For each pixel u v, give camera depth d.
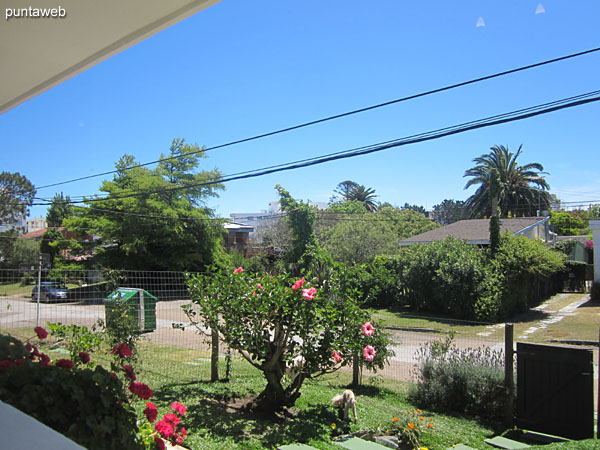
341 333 6.26
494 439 5.77
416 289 20.28
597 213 52.41
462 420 6.54
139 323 8.73
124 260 28.56
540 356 6.26
